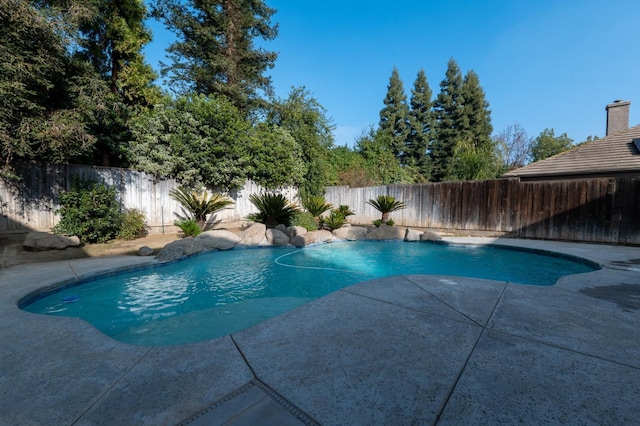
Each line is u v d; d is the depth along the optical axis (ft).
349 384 5.27
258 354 6.43
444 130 99.96
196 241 23.02
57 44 19.93
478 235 30.99
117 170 27.71
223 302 14.23
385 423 4.32
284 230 30.30
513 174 35.22
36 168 23.25
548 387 5.18
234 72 47.50
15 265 17.07
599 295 10.54
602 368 5.81
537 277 18.26
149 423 4.42
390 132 101.71
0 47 17.17
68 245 20.98
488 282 12.33
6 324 8.63
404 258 23.38
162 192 30.73
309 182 43.78
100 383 5.55
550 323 8.01
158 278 17.57
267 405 4.76
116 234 24.71
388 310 9.05
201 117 31.89
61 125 20.29
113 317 12.19
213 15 46.01
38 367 6.19
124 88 39.27
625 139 30.94
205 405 4.80
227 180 34.47
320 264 21.65
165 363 6.20
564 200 26.03
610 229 23.89
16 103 18.57
